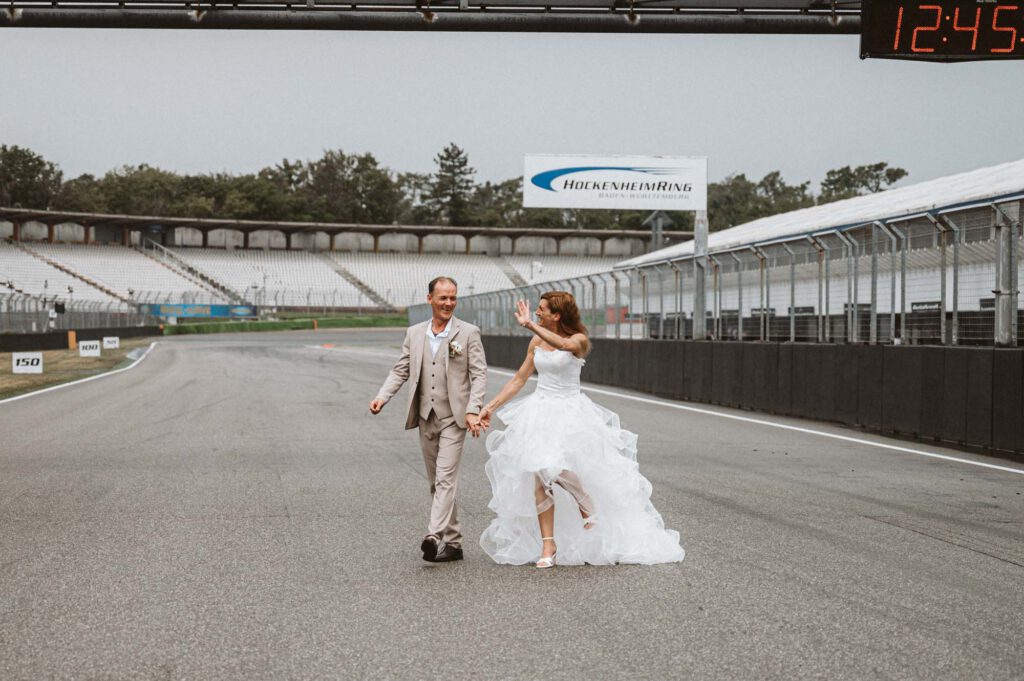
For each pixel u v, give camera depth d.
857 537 6.95
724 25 11.12
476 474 10.10
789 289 17.84
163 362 37.16
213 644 4.55
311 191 142.38
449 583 5.70
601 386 25.66
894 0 10.45
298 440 13.12
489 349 40.25
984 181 26.48
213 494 8.84
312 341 67.69
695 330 21.52
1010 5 10.45
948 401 12.76
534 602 5.27
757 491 8.98
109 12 10.86
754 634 4.68
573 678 4.09
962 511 7.99
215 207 131.62
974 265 12.79
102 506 8.23
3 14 10.77
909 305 14.20
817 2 11.11
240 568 6.06
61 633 4.72
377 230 102.25
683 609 5.12
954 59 10.70
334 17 10.97
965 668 4.20
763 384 17.86
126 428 14.58
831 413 15.63
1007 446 11.62
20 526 7.39
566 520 6.23
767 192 152.38
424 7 10.98
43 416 16.47
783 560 6.25
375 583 5.70
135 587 5.60
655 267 24.03
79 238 92.00
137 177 127.94
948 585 5.61
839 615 5.00
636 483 6.38
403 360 6.48
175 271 89.19
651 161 28.59
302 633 4.72
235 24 10.89
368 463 10.92
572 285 30.16
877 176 147.62
